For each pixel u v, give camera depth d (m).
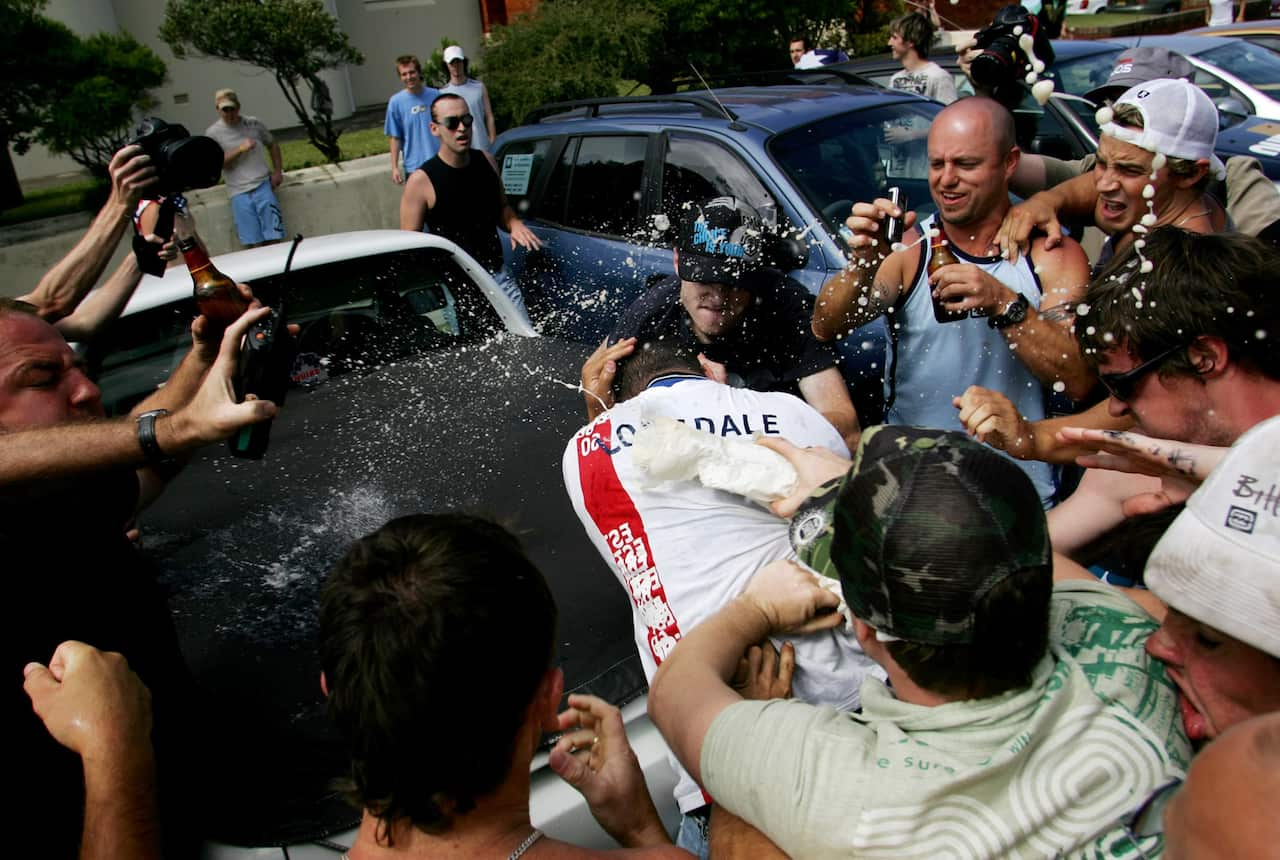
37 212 8.43
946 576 0.98
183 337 2.97
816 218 3.89
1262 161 5.53
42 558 1.60
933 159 2.38
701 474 1.49
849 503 1.06
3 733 1.48
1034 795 0.99
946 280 2.21
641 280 4.55
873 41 10.02
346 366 3.27
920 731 1.05
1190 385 1.48
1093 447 1.42
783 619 1.35
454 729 1.01
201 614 2.08
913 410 2.56
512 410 2.89
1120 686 1.06
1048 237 2.42
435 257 3.60
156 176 2.27
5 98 7.42
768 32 8.87
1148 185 2.43
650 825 1.34
